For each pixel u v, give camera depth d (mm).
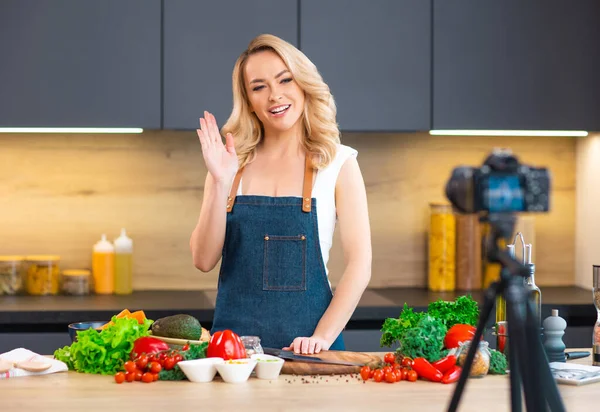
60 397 1793
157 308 3447
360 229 2508
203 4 3617
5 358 2076
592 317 3650
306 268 2512
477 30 3721
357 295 2424
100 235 3998
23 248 3967
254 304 2510
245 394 1823
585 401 1817
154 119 3607
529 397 1279
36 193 3967
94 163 3988
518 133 3846
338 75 3670
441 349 2084
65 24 3570
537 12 3740
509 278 1303
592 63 3766
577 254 4168
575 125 3764
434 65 3707
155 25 3602
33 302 3598
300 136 2605
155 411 1684
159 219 4023
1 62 3551
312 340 2189
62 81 3578
